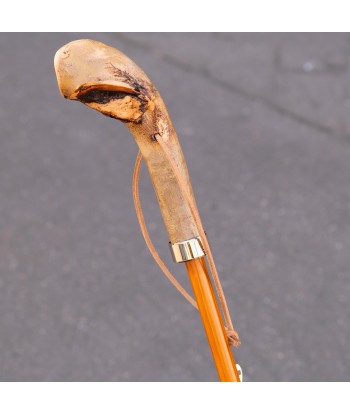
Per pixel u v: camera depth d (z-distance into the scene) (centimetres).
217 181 214
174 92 242
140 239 202
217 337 67
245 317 184
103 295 189
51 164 222
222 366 67
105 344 181
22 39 264
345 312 183
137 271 194
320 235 200
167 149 65
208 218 205
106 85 61
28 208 210
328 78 245
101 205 210
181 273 193
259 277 191
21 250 199
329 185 212
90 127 234
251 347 179
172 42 260
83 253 199
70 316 186
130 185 215
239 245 198
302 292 188
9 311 188
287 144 224
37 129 232
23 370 178
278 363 175
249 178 215
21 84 247
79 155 224
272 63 252
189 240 66
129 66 62
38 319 186
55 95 244
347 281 189
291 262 194
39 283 192
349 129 229
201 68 251
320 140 225
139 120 64
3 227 205
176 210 66
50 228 204
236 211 206
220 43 260
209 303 67
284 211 206
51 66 253
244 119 233
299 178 214
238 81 246
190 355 178
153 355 178
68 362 178
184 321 184
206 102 239
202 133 229
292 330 181
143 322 184
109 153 225
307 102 238
